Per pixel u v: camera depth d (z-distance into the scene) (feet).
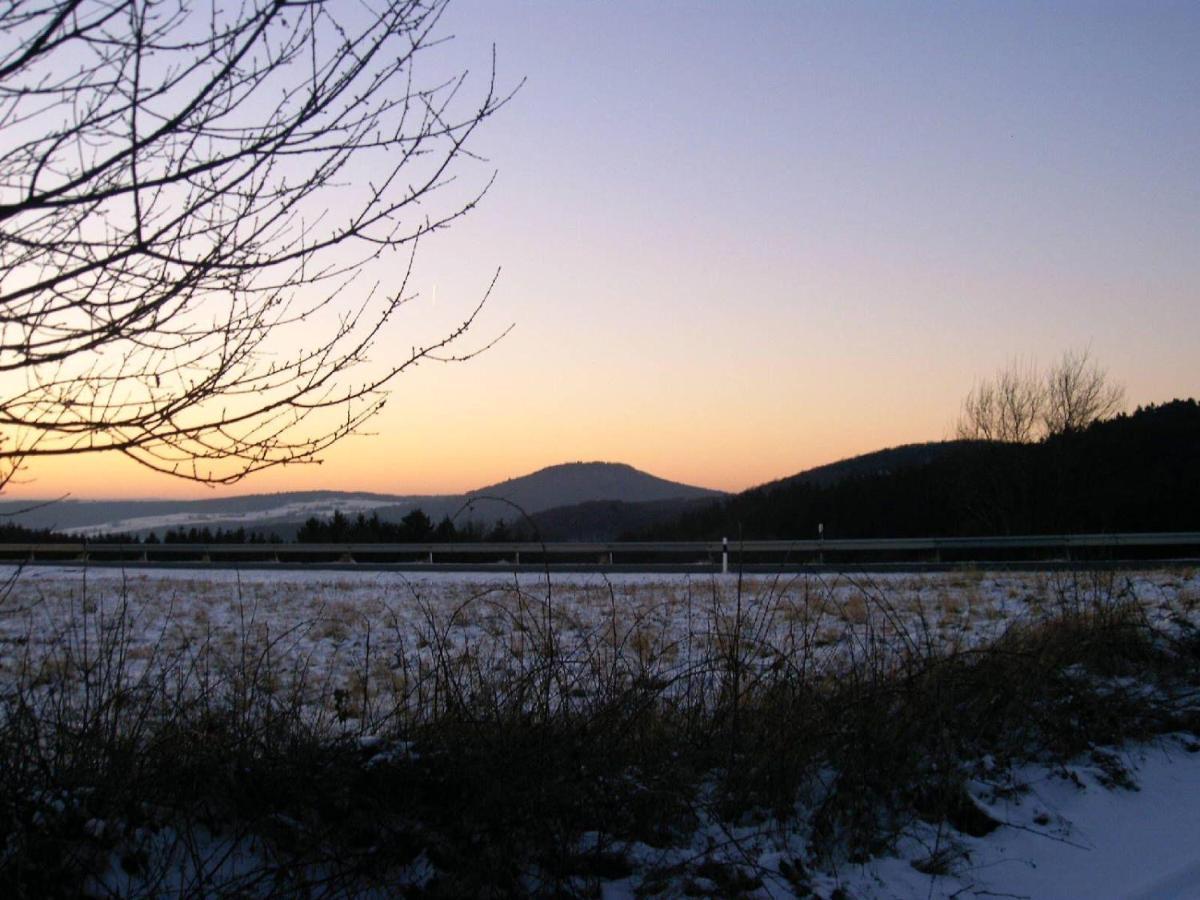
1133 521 98.68
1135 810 17.16
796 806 16.84
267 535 108.68
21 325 10.62
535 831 14.46
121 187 10.59
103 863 12.75
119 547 96.27
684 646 26.27
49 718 15.15
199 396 11.60
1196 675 23.81
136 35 10.29
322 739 15.56
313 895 13.26
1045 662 21.67
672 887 13.93
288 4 10.84
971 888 14.28
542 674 17.30
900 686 18.95
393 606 49.85
